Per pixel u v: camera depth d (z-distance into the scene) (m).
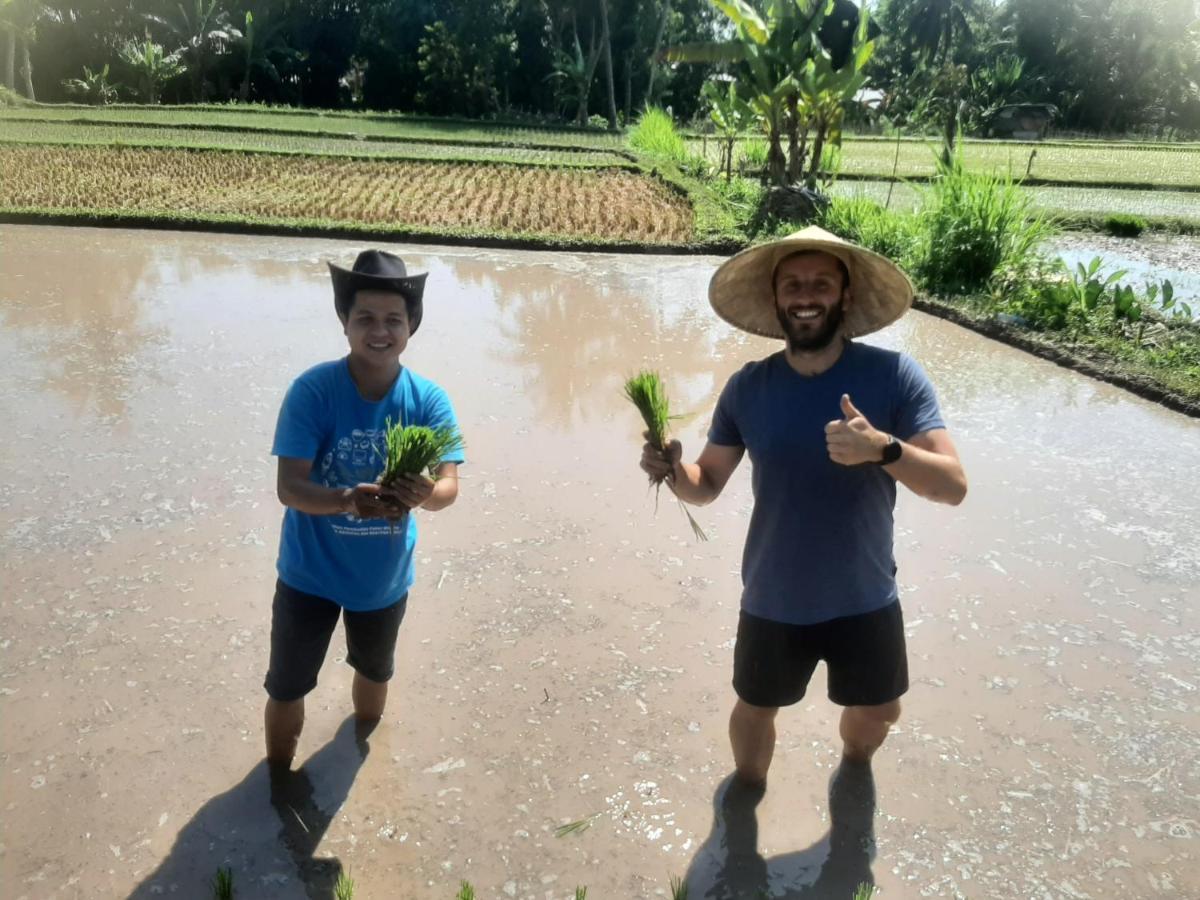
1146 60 58.81
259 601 4.77
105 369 8.28
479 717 3.97
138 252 13.54
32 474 6.13
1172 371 9.18
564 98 49.88
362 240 15.29
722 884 3.16
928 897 3.14
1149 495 6.47
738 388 3.04
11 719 3.86
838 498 2.86
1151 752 3.88
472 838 3.33
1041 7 57.41
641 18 48.31
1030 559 5.50
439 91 46.62
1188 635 4.76
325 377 3.05
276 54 49.09
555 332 10.19
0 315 9.92
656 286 12.71
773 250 2.91
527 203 18.83
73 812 3.38
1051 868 3.27
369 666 3.51
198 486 6.04
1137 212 21.45
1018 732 3.98
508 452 6.83
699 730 3.93
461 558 5.30
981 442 7.44
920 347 10.48
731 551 5.49
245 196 18.36
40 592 4.79
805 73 18.06
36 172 19.89
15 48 43.81
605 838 3.35
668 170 23.61
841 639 3.02
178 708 3.95
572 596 4.95
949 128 20.50
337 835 3.32
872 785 3.62
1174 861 3.31
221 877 3.03
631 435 7.23
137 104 42.16
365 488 2.80
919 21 29.70
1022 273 12.72
